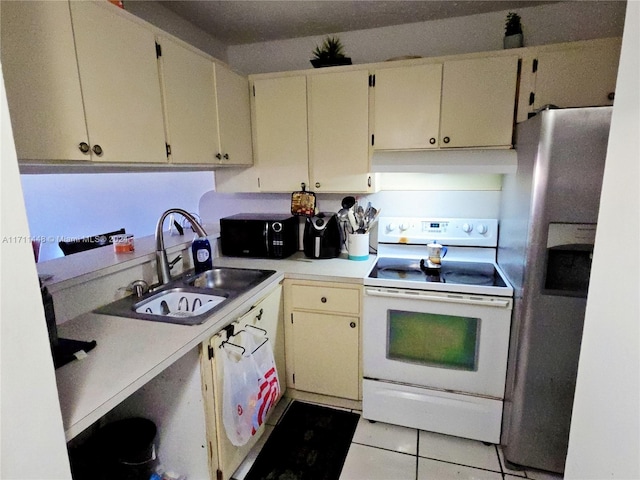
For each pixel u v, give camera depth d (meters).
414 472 1.72
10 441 0.67
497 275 1.95
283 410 2.16
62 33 1.19
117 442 1.47
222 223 2.44
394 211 2.45
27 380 0.69
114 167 1.66
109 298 1.64
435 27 2.30
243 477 1.70
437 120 2.03
